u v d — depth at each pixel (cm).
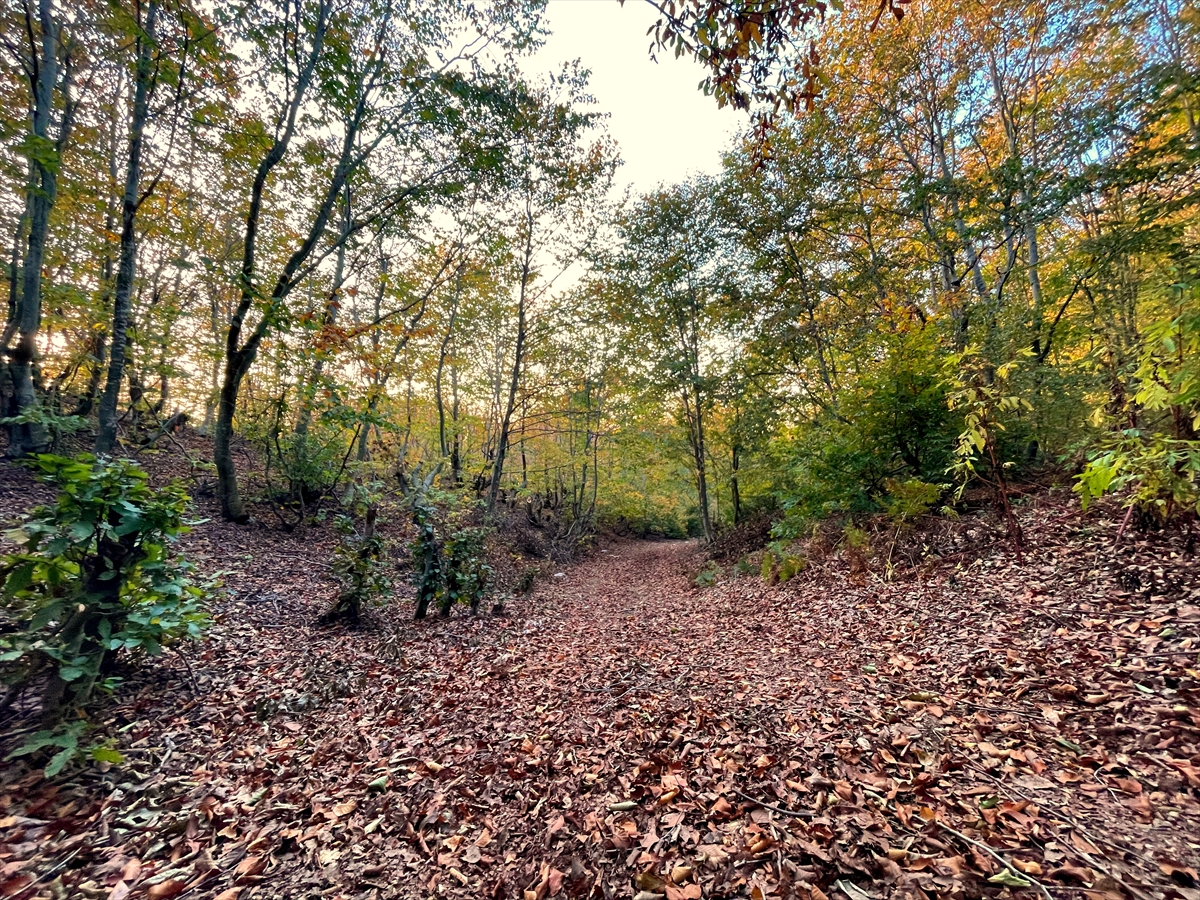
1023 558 569
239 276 842
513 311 1758
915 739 322
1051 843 219
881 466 845
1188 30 725
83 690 309
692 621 842
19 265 1031
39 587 321
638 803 288
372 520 742
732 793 286
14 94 962
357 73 958
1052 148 898
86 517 304
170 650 465
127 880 231
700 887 218
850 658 504
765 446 1470
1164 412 458
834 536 926
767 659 551
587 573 1669
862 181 1201
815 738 339
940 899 194
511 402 1628
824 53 1055
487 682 525
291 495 1148
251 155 930
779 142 1211
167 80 733
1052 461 760
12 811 259
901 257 1220
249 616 627
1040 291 1033
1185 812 226
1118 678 338
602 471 2655
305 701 435
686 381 1658
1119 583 452
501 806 296
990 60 1038
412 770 339
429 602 798
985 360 666
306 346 959
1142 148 775
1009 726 318
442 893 229
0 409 955
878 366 873
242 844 261
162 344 1037
